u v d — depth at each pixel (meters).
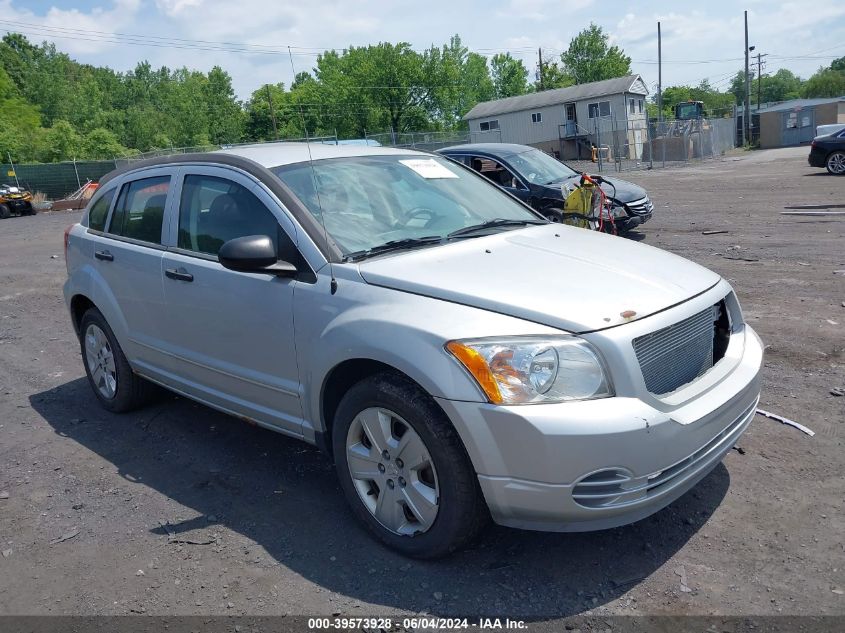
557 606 2.88
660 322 2.99
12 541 3.60
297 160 4.03
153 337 4.57
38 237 18.83
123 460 4.47
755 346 3.59
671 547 3.22
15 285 11.16
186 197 4.31
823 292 7.21
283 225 3.65
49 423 5.18
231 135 52.94
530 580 3.05
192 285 4.09
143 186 4.73
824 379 4.96
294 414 3.70
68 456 4.58
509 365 2.79
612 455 2.72
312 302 3.43
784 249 9.63
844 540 3.17
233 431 4.82
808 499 3.51
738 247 10.02
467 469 2.94
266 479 4.10
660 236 11.59
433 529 3.07
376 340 3.06
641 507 2.86
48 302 9.66
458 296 3.06
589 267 3.41
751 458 3.95
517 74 80.56
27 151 55.88
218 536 3.53
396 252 3.57
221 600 3.03
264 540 3.47
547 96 55.16
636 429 2.75
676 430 2.86
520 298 3.01
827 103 55.03
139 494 4.02
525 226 4.21
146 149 72.06
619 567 3.10
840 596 2.83
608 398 2.80
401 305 3.12
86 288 5.05
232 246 3.41
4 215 29.19
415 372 2.92
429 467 3.09
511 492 2.81
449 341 2.88
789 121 48.78
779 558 3.09
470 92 72.81
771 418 4.42
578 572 3.08
